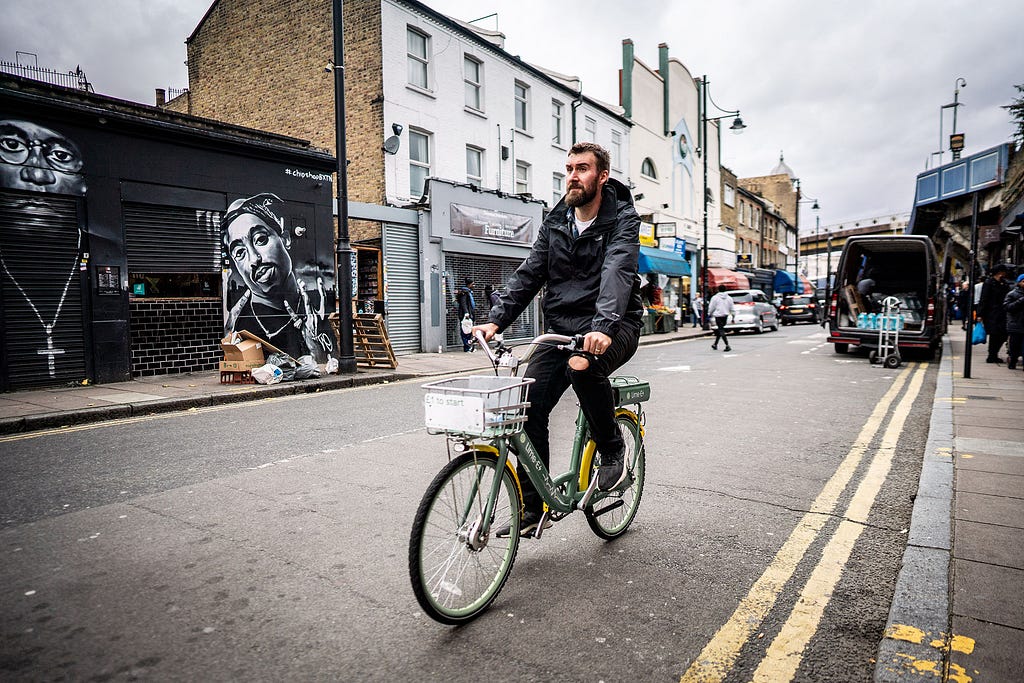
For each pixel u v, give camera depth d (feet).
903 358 45.14
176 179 32.94
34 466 16.40
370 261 48.78
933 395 27.99
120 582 9.64
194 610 8.78
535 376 9.71
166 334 33.32
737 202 141.08
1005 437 17.93
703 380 33.83
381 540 11.35
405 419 23.11
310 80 53.47
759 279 132.05
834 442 19.10
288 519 12.41
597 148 9.48
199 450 18.17
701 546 11.16
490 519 8.75
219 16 58.90
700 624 8.46
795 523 12.26
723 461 16.94
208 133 33.81
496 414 8.09
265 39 55.93
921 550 10.12
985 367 35.81
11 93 27.09
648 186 95.55
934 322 41.45
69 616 8.59
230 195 35.22
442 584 8.23
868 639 8.06
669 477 15.44
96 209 30.07
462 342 53.83
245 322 36.29
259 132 36.52
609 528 11.41
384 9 49.32
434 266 51.21
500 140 62.18
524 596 9.30
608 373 9.79
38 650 7.72
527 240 61.26
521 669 7.41
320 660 7.58
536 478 9.39
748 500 13.67
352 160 51.37
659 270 81.20
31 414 22.25
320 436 20.08
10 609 8.77
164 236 32.78
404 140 51.34
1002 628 7.79
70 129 29.17
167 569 10.11
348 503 13.34
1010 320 33.76
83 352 29.94
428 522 7.98
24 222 27.94
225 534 11.62
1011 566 9.51
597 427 10.05
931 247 42.09
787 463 16.71
